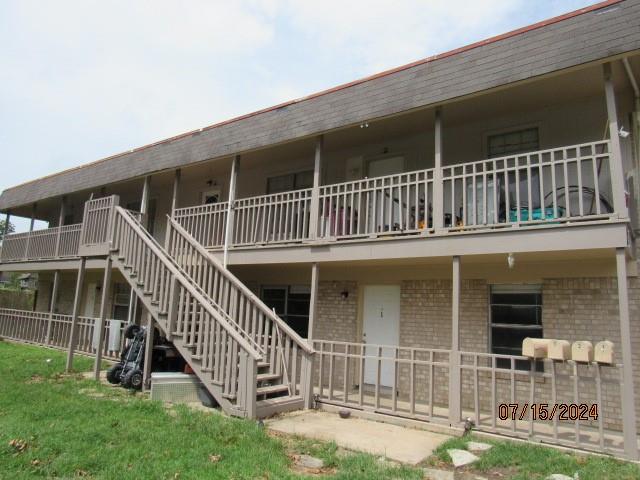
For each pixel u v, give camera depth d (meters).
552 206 6.71
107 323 11.83
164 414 6.12
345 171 10.27
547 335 7.21
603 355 5.23
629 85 6.82
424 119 8.34
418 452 5.17
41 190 16.34
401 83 7.41
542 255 6.51
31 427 5.20
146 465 4.24
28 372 9.01
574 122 7.55
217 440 5.15
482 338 7.79
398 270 9.01
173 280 7.51
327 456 4.83
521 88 7.08
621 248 5.41
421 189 9.02
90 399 6.86
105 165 13.74
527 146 8.05
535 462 4.77
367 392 8.77
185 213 11.23
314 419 6.62
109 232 9.13
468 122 8.59
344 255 7.80
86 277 17.25
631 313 6.58
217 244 10.01
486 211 6.49
